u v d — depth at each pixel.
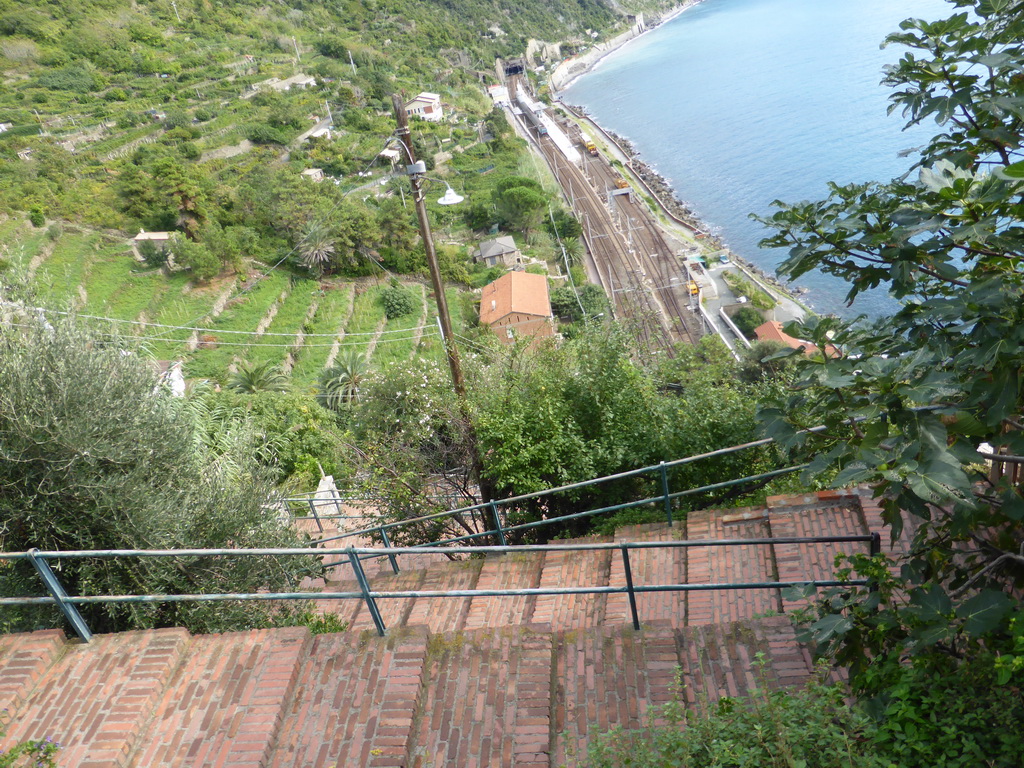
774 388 9.95
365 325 55.62
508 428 9.69
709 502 9.30
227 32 131.75
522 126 133.25
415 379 11.00
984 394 3.22
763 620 4.91
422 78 136.75
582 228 85.19
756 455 9.45
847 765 3.00
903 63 4.04
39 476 5.71
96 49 111.31
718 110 126.12
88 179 73.31
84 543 5.80
